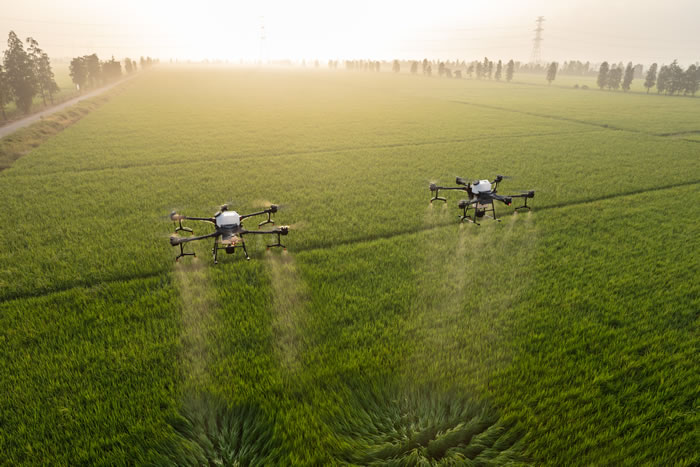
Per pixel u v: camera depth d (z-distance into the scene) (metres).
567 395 7.36
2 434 6.59
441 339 8.98
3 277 11.82
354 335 9.04
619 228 15.92
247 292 11.00
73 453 6.25
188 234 15.23
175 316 9.88
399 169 26.39
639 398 7.25
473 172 25.38
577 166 26.80
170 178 23.89
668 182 22.69
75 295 10.88
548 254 13.52
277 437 6.48
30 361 8.30
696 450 6.30
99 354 8.48
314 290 11.12
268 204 19.00
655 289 11.18
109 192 20.95
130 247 13.99
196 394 7.37
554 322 9.62
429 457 6.25
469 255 13.45
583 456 6.15
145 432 6.63
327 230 15.87
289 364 8.16
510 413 6.88
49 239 14.72
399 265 12.73
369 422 6.77
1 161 27.83
